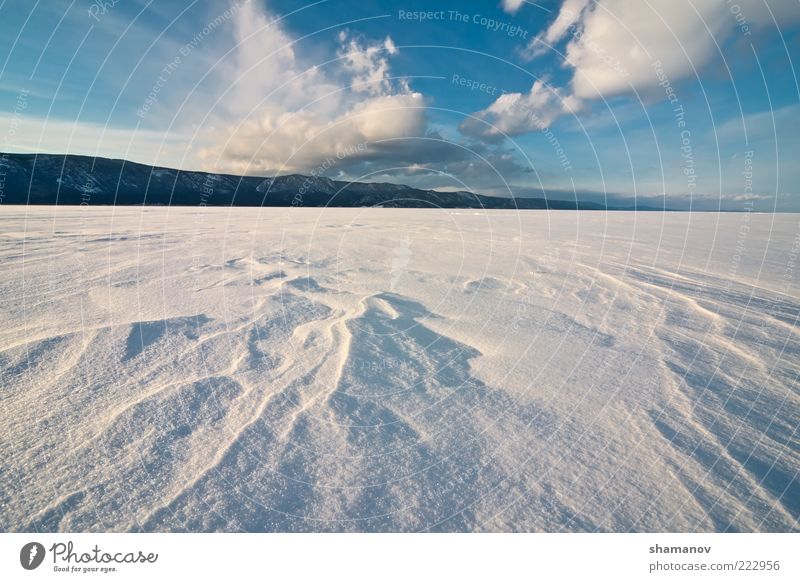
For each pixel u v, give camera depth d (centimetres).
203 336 327
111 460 179
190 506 158
